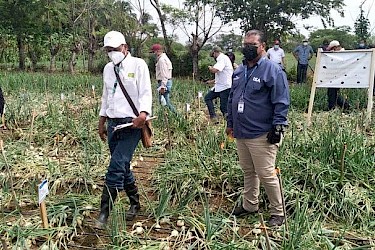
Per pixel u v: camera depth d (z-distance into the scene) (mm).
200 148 5527
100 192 4723
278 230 3807
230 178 4781
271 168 3900
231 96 4074
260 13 19328
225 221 3867
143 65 3818
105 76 3949
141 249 3523
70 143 6203
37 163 5215
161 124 6926
